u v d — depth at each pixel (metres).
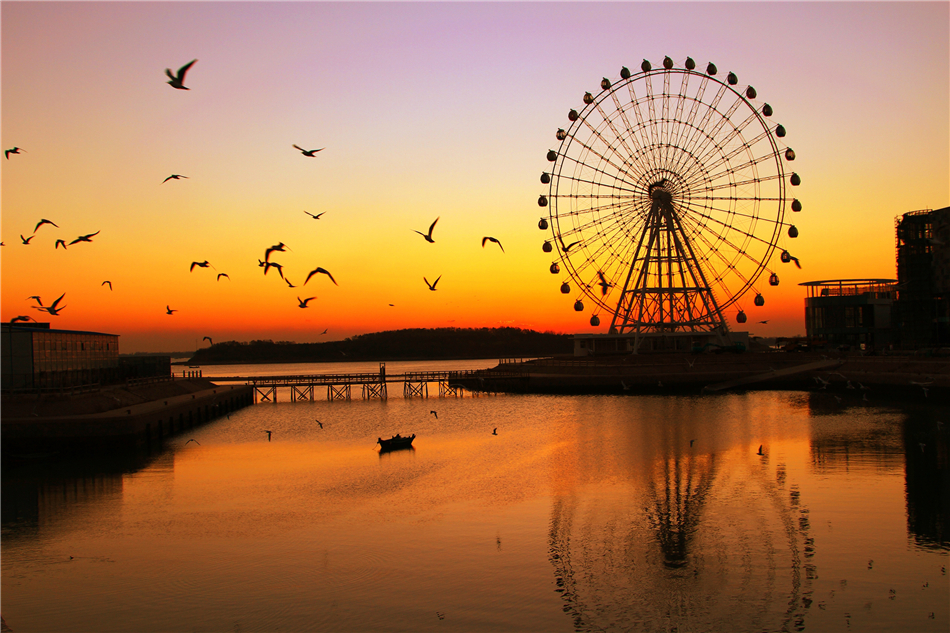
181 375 116.75
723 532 32.75
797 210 96.12
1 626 24.30
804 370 106.38
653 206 104.62
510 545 31.64
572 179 102.88
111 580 28.70
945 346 117.44
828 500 37.53
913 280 123.31
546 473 45.84
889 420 66.75
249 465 51.84
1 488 45.31
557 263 103.19
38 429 56.47
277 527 35.22
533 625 24.09
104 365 81.94
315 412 90.25
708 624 23.97
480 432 66.19
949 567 28.05
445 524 34.97
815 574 27.70
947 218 118.25
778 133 97.44
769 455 49.78
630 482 42.62
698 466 46.66
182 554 31.58
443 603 25.83
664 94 99.19
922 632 22.95
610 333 121.06
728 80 98.12
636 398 95.19
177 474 48.94
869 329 136.75
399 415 83.69
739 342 131.88
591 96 100.56
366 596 26.55
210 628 24.36
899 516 34.50
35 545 33.28
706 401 89.12
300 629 24.12
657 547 31.03
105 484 46.03
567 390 106.31
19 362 63.44
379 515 36.84
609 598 26.00
